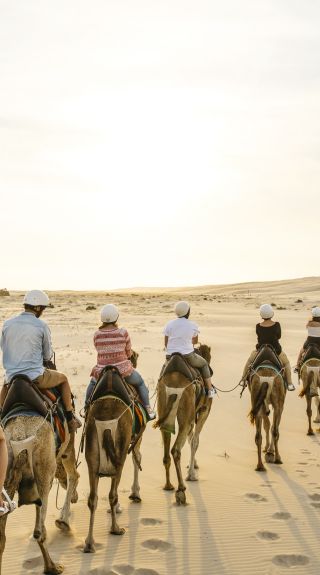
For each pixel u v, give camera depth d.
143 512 10.03
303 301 91.50
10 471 7.17
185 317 12.04
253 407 12.82
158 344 33.19
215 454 13.57
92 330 42.66
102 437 8.88
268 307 13.90
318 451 13.96
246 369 13.70
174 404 10.80
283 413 17.94
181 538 9.02
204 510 10.16
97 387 9.41
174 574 7.91
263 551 8.63
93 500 8.68
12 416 7.80
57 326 46.44
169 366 11.24
